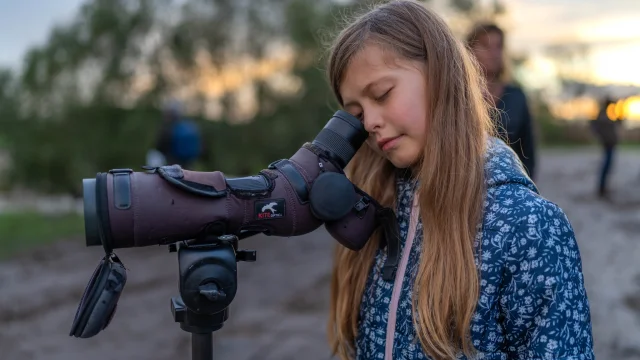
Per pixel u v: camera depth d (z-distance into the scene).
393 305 1.16
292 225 1.15
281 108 10.76
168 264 5.50
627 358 3.11
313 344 3.40
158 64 11.40
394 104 1.11
